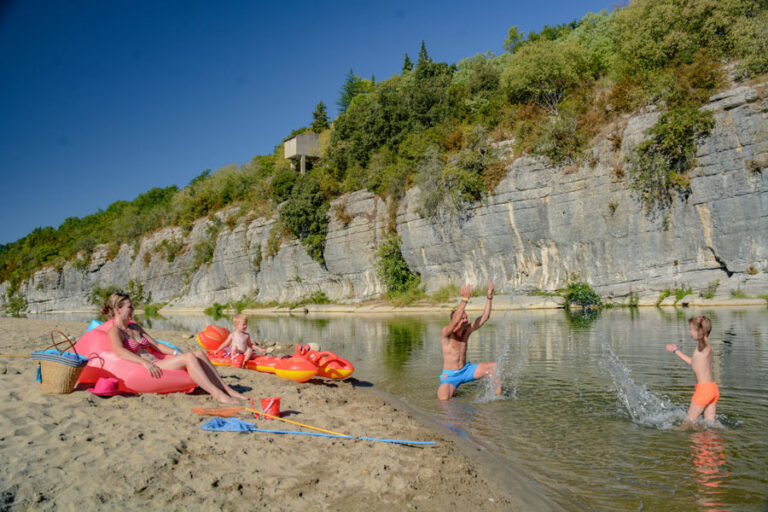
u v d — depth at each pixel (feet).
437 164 102.94
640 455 17.78
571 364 34.14
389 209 115.34
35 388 20.71
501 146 95.76
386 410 23.61
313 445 17.62
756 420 21.04
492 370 27.07
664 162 76.33
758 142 69.26
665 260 77.82
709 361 21.08
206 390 21.81
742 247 71.26
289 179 139.33
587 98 91.15
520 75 103.76
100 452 15.01
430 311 94.02
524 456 18.03
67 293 202.90
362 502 13.67
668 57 85.71
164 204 202.18
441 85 136.15
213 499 13.10
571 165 85.81
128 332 23.08
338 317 95.50
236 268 149.89
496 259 96.48
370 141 134.82
